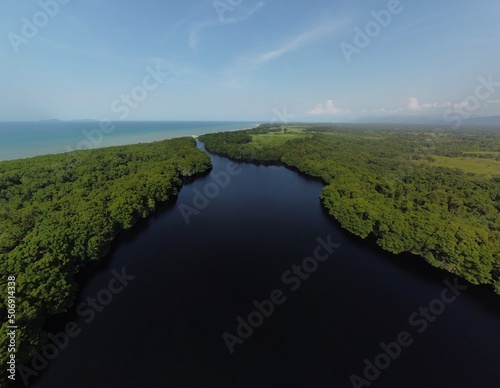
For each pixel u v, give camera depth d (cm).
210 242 6106
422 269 5122
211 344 3519
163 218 7231
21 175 7481
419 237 5225
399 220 5706
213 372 3156
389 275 5003
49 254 3931
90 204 5794
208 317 3966
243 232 6594
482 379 3133
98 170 8656
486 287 4578
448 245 4866
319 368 3225
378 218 5909
